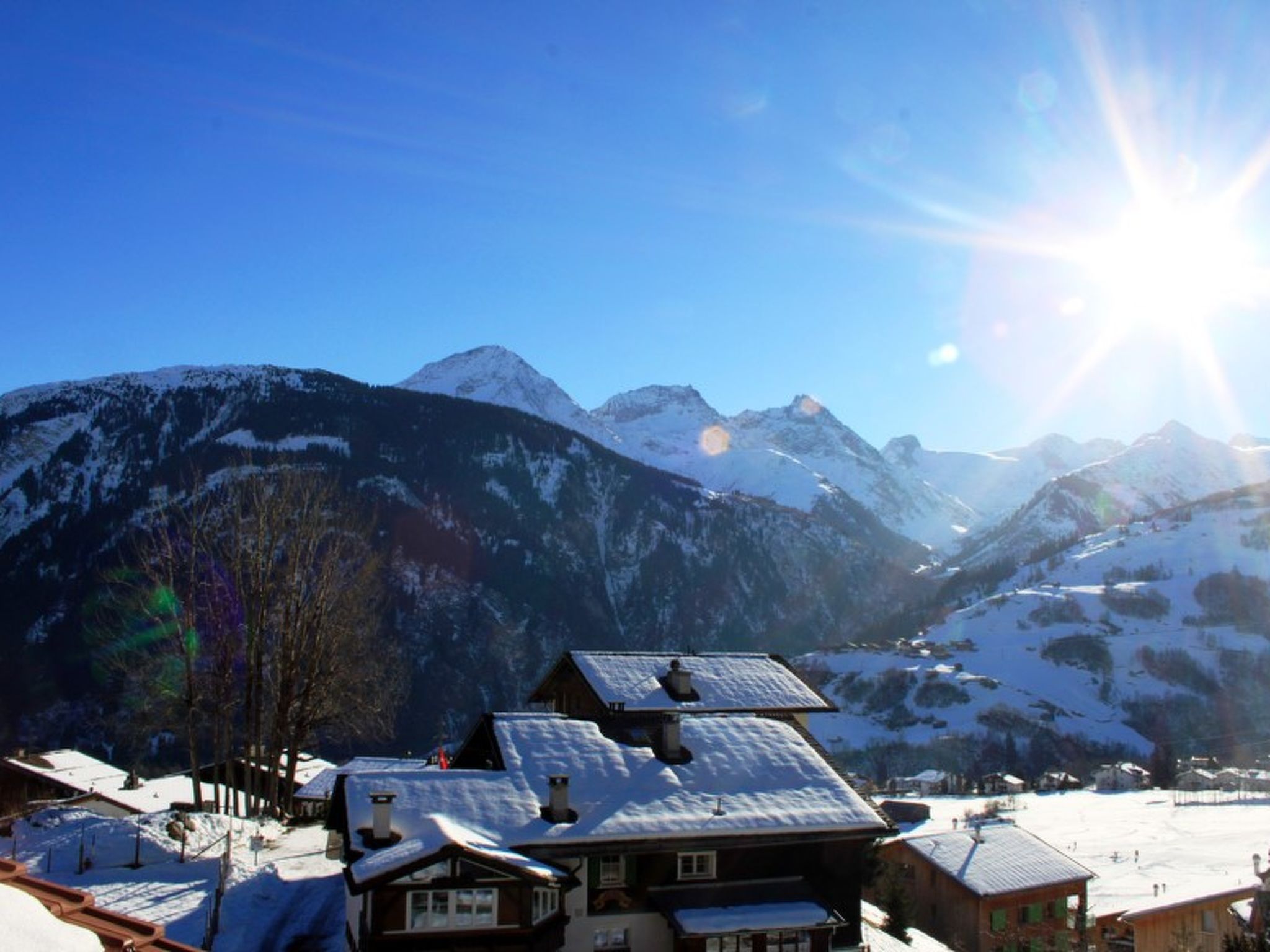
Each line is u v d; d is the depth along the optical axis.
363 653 56.25
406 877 27.00
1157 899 59.72
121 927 10.49
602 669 48.00
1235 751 188.12
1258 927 47.06
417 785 31.77
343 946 31.05
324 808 61.38
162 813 42.97
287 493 51.97
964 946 55.03
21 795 70.81
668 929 31.19
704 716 39.44
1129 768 157.00
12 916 8.08
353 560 59.53
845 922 30.84
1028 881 55.69
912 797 147.38
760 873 32.38
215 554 50.00
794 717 46.94
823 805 33.69
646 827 30.98
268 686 52.84
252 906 33.94
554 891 29.05
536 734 35.41
